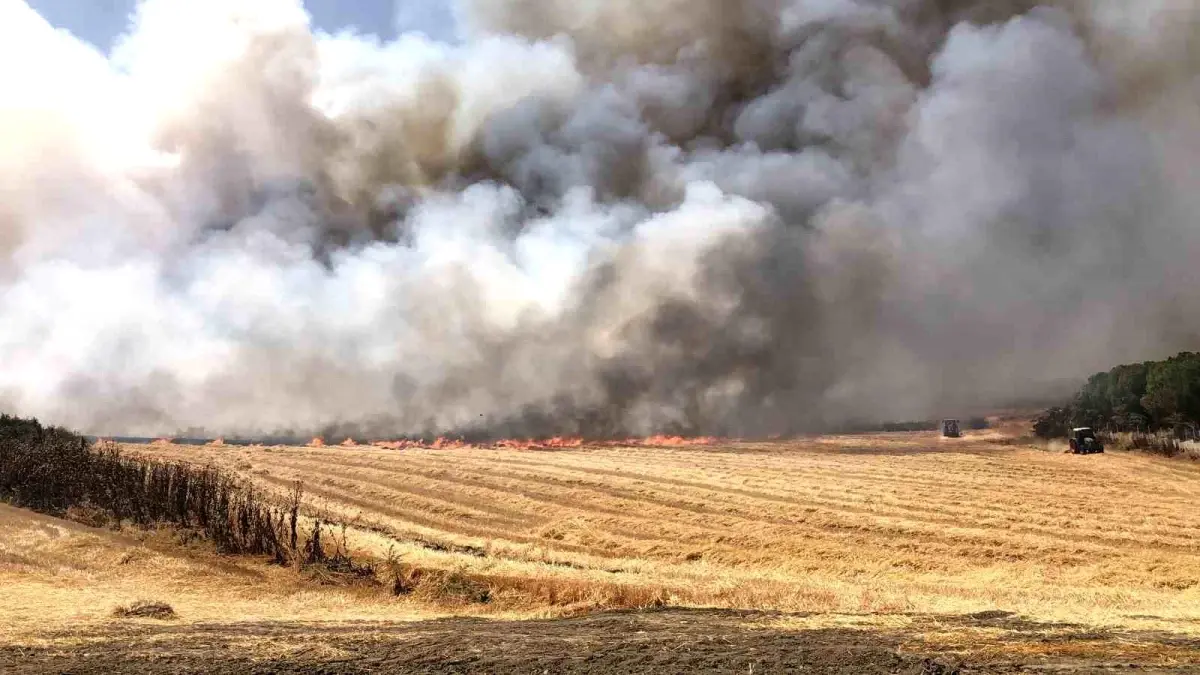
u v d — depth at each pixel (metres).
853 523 41.97
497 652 14.94
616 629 17.70
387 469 61.34
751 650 14.88
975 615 18.89
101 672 13.04
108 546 28.16
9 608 18.61
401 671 13.58
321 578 26.67
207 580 25.39
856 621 18.00
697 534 41.31
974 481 54.03
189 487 35.69
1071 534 38.72
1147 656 14.13
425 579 26.70
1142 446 68.12
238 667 13.52
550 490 53.72
